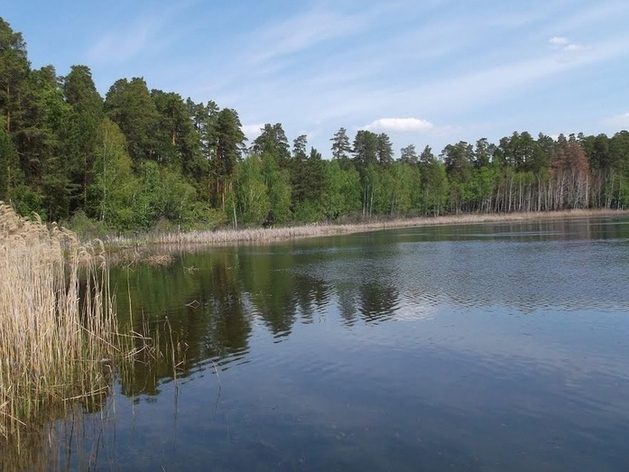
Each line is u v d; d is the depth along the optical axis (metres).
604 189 124.25
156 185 65.69
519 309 19.19
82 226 47.31
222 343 15.81
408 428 9.83
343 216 97.75
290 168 95.69
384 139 129.50
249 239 60.44
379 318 18.55
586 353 13.95
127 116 73.31
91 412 10.90
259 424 10.12
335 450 9.01
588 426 9.75
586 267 28.94
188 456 8.91
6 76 47.03
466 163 130.62
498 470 8.27
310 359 14.08
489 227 76.50
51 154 51.12
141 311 20.47
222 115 82.69
